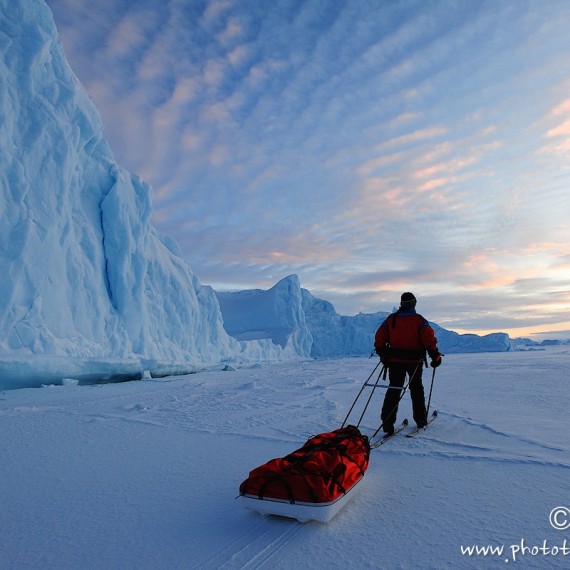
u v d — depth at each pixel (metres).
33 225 12.55
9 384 10.73
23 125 13.18
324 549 1.85
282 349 43.47
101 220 17.89
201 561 1.79
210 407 6.27
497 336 54.88
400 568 1.67
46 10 14.57
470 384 8.31
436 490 2.52
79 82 16.86
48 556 1.89
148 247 21.39
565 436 3.64
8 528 2.20
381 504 2.34
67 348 13.05
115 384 12.65
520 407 5.30
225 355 29.70
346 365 20.02
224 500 2.50
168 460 3.42
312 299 66.69
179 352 21.70
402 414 5.12
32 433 4.60
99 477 3.03
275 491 2.13
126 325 17.56
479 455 3.16
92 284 15.81
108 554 1.89
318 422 4.75
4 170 12.06
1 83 12.38
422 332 3.95
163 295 22.47
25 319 11.94
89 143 17.31
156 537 2.04
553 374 9.92
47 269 13.03
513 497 2.36
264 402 6.63
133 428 4.82
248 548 1.89
